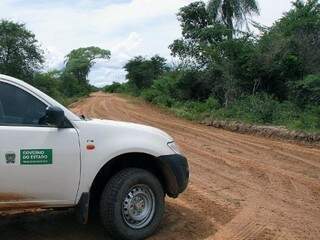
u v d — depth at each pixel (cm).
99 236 633
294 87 2288
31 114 580
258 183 984
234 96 2856
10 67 4028
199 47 3416
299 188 946
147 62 8269
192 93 3672
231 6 3772
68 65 12269
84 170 588
